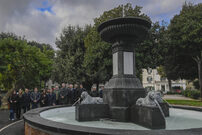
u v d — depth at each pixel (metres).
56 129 3.91
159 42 21.62
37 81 21.97
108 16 21.20
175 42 23.17
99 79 25.69
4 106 17.84
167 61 29.16
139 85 6.50
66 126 4.02
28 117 5.41
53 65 28.59
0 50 19.52
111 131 3.48
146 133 3.25
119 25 6.17
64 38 31.02
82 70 26.25
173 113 7.69
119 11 20.78
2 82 21.09
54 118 6.59
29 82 21.73
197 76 30.95
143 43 19.42
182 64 29.31
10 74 20.58
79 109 5.95
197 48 22.69
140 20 6.12
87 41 25.92
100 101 6.44
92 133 3.46
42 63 21.88
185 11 25.22
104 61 20.11
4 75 20.39
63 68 27.72
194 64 28.45
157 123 4.67
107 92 6.54
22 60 20.28
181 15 24.42
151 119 4.67
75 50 29.39
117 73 6.68
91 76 25.80
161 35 21.70
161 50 22.02
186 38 21.77
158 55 21.39
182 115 7.17
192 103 17.88
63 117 6.85
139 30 6.34
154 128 4.63
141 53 19.55
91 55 21.06
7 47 19.89
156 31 21.19
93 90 13.11
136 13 20.67
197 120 6.04
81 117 5.93
